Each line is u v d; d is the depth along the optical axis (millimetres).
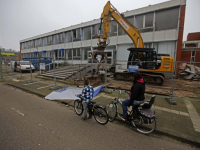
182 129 3344
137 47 10062
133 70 7418
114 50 15641
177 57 12266
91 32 18922
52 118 4055
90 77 8406
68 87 7582
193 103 5254
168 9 12336
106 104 5156
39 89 7809
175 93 6348
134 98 3172
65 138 2975
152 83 8562
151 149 2662
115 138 3039
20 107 4977
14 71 18828
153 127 3152
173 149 2691
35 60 20188
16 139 2877
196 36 22422
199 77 9742
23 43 35281
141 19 13984
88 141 2885
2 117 4027
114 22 16016
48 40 26734
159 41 12961
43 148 2590
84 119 3979
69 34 22359
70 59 22656
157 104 5145
